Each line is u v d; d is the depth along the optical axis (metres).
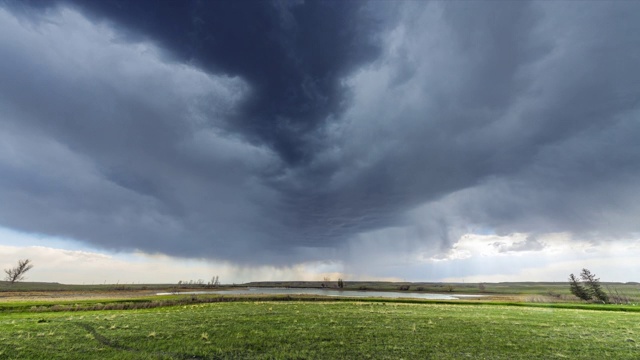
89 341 25.12
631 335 29.06
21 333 27.38
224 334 28.22
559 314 44.75
